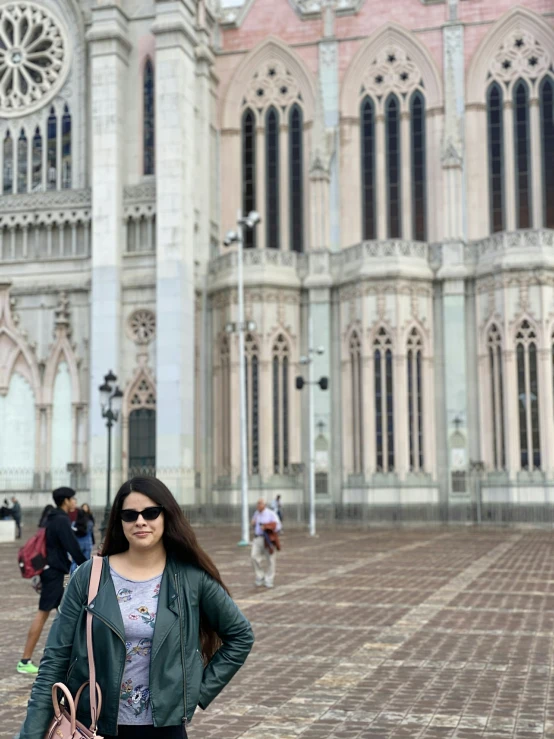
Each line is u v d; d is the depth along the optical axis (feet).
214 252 191.31
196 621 16.51
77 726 15.20
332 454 178.91
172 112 177.47
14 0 196.03
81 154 189.16
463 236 181.98
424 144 189.37
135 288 179.42
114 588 16.48
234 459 176.96
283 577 80.02
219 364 182.50
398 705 35.73
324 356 180.65
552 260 167.84
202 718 33.99
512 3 186.60
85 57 190.70
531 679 39.96
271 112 196.65
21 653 47.42
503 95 186.19
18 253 187.93
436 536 140.15
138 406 177.78
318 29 195.21
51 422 183.11
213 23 198.39
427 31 190.19
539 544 119.75
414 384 173.37
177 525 16.81
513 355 168.45
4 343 186.39
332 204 189.26
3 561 101.19
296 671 41.98
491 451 171.73
